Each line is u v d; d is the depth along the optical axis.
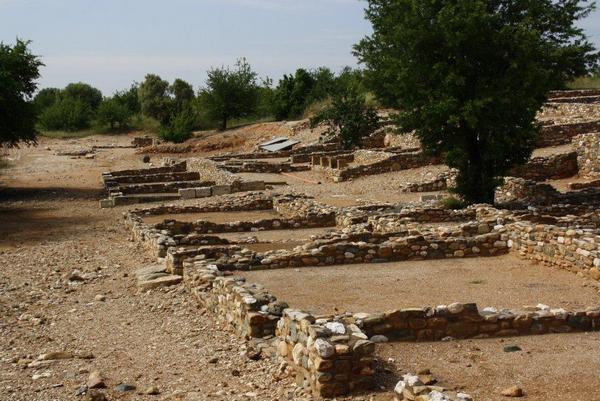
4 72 30.50
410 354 8.00
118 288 13.24
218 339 9.45
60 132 79.19
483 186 20.41
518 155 20.66
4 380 8.12
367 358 6.98
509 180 22.70
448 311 8.53
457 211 18.25
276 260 13.34
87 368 8.51
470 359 7.82
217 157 42.38
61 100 96.75
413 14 19.44
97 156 52.84
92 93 108.19
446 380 7.18
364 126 41.69
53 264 15.97
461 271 12.80
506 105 19.02
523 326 8.69
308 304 10.47
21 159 50.12
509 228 14.32
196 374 8.09
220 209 23.92
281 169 36.94
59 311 11.80
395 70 19.97
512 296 10.85
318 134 48.62
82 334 10.27
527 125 19.75
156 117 82.31
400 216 17.89
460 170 20.91
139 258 16.06
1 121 30.73
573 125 30.23
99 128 78.06
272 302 9.27
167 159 44.91
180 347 9.26
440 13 18.98
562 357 7.80
